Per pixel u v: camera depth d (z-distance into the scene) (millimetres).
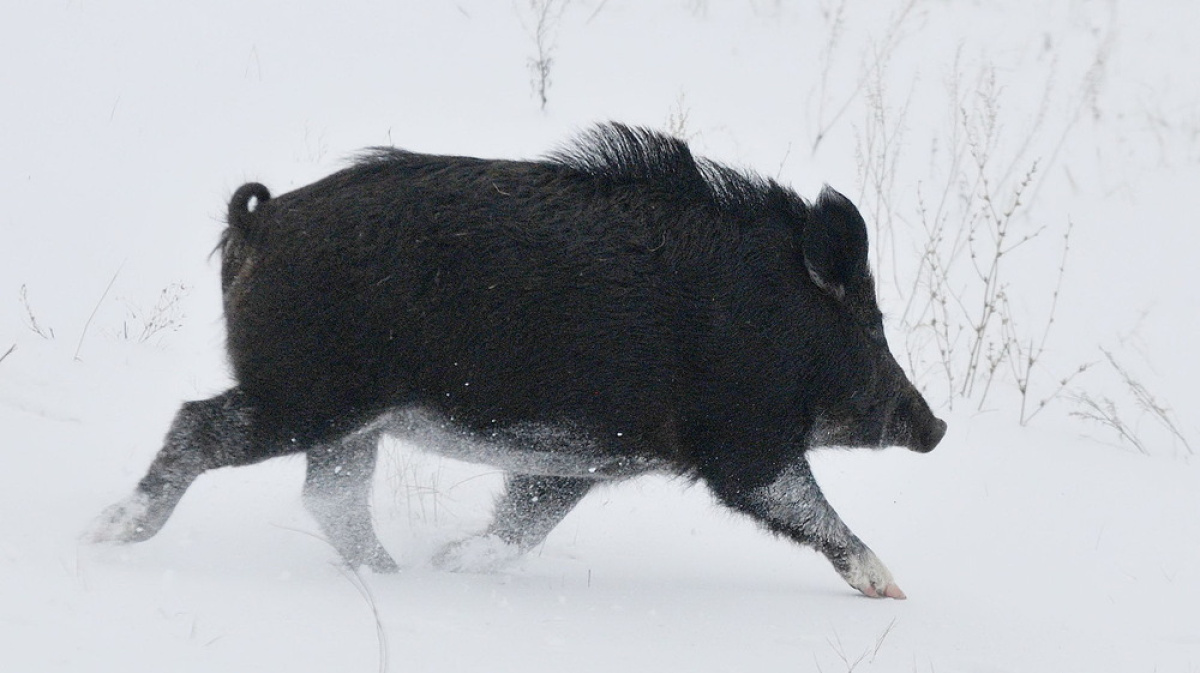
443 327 19844
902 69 49656
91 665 14297
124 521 19594
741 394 21141
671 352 20750
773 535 21969
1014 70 50562
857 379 22406
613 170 21062
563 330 20172
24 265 33500
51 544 19156
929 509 27016
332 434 19906
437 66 46250
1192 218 43469
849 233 21734
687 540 24984
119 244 35406
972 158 45281
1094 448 30891
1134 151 47125
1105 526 26578
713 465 21391
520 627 18172
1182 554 25453
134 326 31703
